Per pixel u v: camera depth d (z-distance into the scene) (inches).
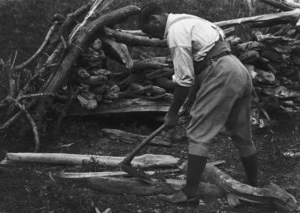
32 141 184.5
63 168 166.4
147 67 203.0
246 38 246.4
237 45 206.1
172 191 150.6
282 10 230.8
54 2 283.9
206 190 151.4
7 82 211.6
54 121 195.0
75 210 138.1
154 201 146.8
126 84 202.5
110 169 164.7
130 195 149.5
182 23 133.5
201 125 137.6
